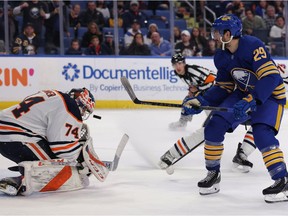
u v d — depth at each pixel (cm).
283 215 485
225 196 557
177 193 570
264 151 530
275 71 533
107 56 1471
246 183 617
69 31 1558
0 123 542
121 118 1255
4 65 1408
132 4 1583
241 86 568
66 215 482
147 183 617
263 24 1614
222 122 554
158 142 927
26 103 542
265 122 533
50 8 1495
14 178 546
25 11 1482
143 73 1488
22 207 507
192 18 1670
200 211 498
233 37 537
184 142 665
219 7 1681
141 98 1488
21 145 541
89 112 566
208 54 1584
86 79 1463
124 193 569
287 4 1584
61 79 1451
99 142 925
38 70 1434
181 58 959
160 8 1666
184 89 1508
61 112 533
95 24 1513
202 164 735
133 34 1541
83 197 550
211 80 957
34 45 1485
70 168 569
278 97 550
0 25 1453
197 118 1298
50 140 538
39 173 550
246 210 502
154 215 484
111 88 1475
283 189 523
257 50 536
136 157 788
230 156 796
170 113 1373
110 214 486
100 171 576
